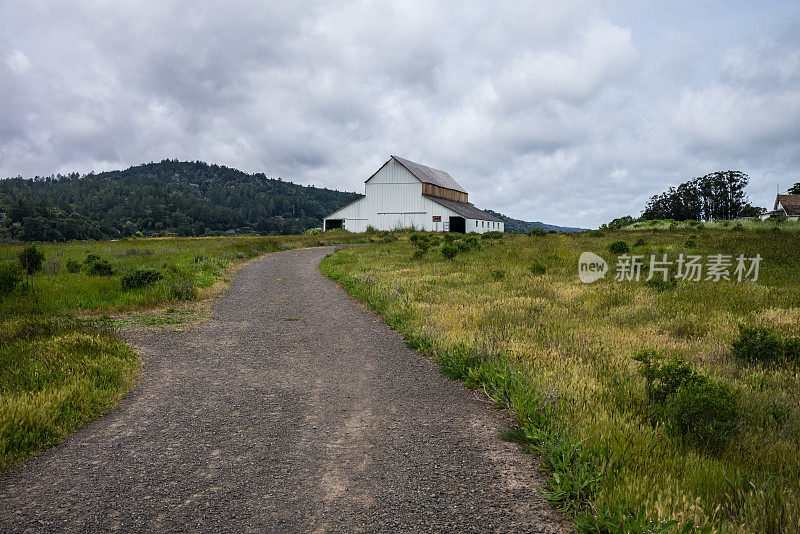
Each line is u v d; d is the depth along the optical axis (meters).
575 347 7.05
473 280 15.24
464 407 5.25
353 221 66.56
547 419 4.41
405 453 4.05
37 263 16.55
